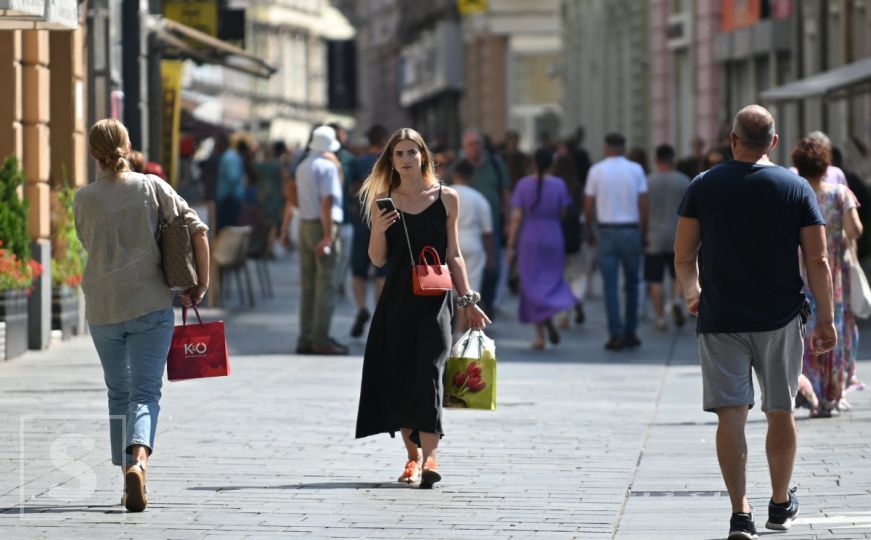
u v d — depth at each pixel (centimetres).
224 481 2412
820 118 7706
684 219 2055
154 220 2230
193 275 2228
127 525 2095
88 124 4903
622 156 4566
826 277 2031
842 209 3089
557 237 4500
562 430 2956
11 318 3981
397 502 2269
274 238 9225
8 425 2791
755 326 2005
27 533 2041
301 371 3881
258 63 5781
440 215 2434
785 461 2058
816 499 2278
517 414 3167
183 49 5834
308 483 2405
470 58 16512
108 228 2216
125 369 2261
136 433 2186
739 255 2014
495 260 4988
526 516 2175
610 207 4531
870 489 2344
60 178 4669
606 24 12006
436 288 2391
